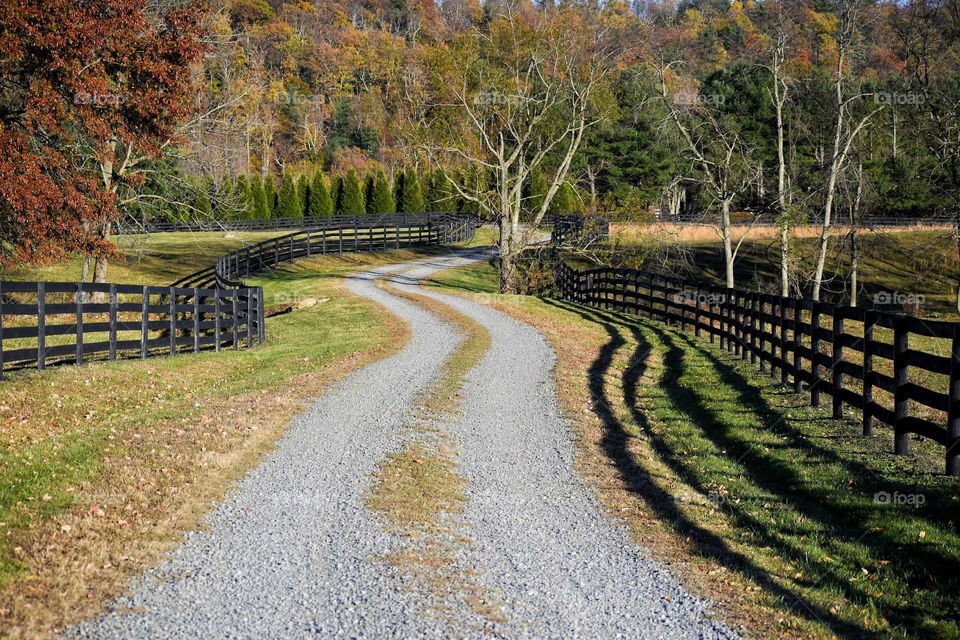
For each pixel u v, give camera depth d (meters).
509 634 5.44
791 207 30.19
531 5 35.16
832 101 31.59
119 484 8.14
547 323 24.86
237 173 70.81
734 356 18.22
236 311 19.88
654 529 7.70
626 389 15.27
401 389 14.48
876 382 10.49
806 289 41.53
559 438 11.41
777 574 6.61
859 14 29.08
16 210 17.67
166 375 14.78
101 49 19.30
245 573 6.29
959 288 36.47
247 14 103.69
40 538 6.58
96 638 5.13
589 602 6.01
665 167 53.62
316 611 5.67
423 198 74.62
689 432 11.76
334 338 21.50
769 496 8.70
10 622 5.21
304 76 110.12
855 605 5.93
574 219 47.75
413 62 45.06
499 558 6.86
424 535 7.32
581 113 35.41
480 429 11.78
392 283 36.78
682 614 5.82
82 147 24.34
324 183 73.50
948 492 8.20
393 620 5.57
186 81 21.92
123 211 29.53
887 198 39.84
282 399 13.16
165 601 5.73
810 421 11.68
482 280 42.56
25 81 18.55
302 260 45.84
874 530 7.46
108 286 14.98
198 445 9.88
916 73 29.19
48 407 11.45
